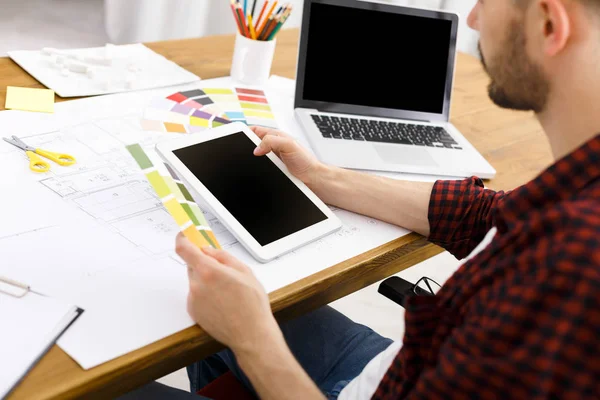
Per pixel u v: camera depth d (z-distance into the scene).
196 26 2.89
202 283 0.74
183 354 0.75
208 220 0.95
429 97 1.40
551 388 0.54
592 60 0.62
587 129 0.65
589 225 0.54
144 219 0.92
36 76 1.21
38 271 0.77
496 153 1.37
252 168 1.01
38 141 1.03
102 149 1.05
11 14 3.07
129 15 2.84
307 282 0.88
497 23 0.71
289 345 1.04
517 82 0.71
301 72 1.31
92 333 0.71
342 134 1.26
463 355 0.59
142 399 0.84
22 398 0.63
